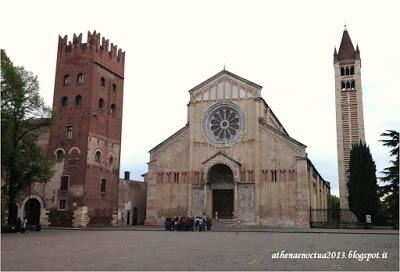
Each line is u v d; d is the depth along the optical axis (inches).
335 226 2320.4
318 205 3090.6
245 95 2559.1
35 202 2502.5
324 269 661.3
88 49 2615.7
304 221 2278.5
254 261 760.3
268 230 2014.0
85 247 1063.0
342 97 3393.2
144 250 976.9
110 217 2615.7
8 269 653.9
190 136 2591.0
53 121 2058.3
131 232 1887.3
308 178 2463.1
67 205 2411.4
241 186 2440.9
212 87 2635.3
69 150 2493.8
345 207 3164.4
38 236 1552.7
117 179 2731.3
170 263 724.7
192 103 2642.7
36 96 1962.4
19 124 1909.4
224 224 2411.4
